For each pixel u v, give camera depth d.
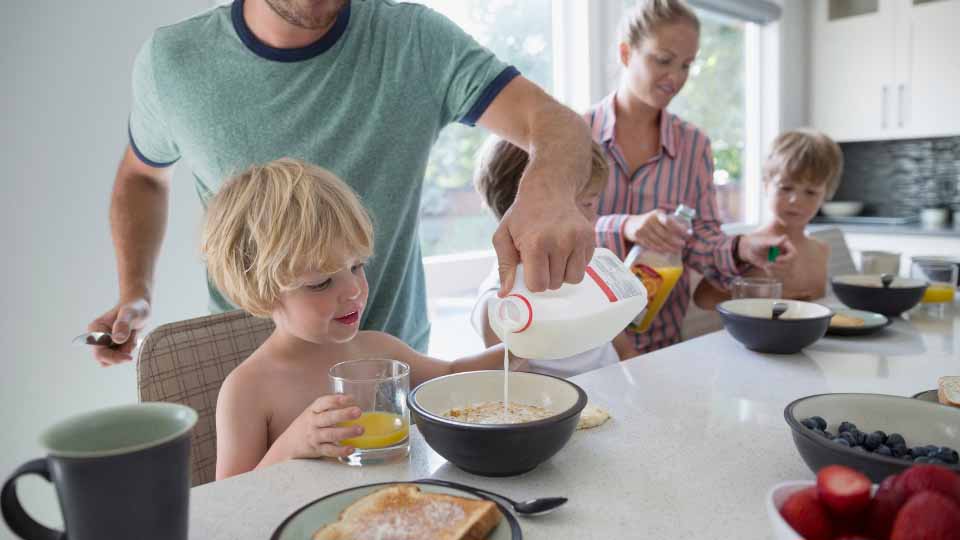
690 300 2.03
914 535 0.40
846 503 0.44
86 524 0.41
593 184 1.32
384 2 1.14
